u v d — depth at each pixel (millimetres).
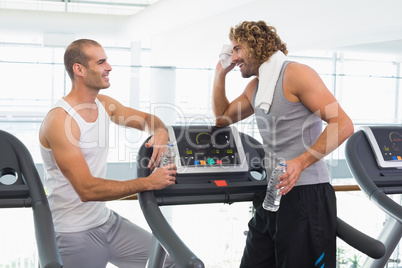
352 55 7520
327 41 4051
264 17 4480
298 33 4098
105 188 1688
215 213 2281
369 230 2518
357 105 2949
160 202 1791
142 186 1725
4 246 2082
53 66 2488
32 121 2518
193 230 2279
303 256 1740
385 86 2939
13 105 2473
